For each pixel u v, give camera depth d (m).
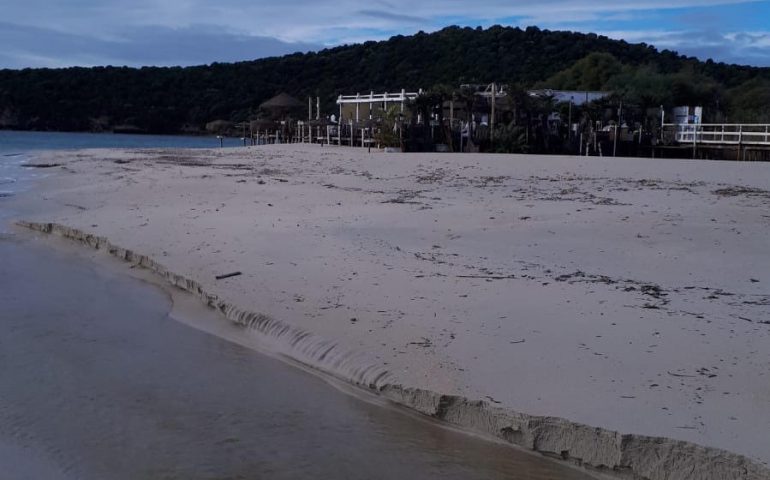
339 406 6.06
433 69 95.56
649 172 22.05
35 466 4.99
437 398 5.73
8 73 111.31
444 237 12.08
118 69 117.94
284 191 19.39
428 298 8.36
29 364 7.10
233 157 36.88
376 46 110.31
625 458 4.78
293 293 8.88
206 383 6.61
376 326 7.50
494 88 40.56
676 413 5.11
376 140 45.00
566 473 4.92
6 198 20.00
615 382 5.73
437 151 40.06
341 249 11.16
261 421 5.76
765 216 13.45
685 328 7.01
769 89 63.50
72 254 12.77
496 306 7.95
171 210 16.36
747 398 5.34
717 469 4.48
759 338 6.67
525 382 5.84
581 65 72.31
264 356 7.37
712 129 46.50
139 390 6.43
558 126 43.47
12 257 12.47
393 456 5.16
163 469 4.95
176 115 111.06
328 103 97.12
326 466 5.00
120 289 10.23
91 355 7.40
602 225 12.66
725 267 9.67
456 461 5.08
